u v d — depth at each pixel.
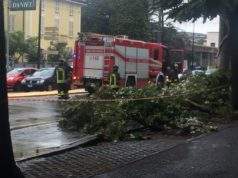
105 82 29.91
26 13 67.38
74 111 14.16
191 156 10.38
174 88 17.45
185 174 8.79
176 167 9.34
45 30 62.97
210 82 19.41
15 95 28.41
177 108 14.62
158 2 18.52
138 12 67.56
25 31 67.38
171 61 36.06
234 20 17.88
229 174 8.80
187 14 18.09
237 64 17.97
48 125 15.12
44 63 62.91
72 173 8.92
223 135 13.22
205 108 16.72
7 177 7.45
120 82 28.91
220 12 17.78
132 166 9.48
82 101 14.05
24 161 9.84
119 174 8.83
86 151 11.05
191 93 17.02
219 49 22.73
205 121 15.46
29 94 29.59
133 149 11.24
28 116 18.50
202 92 17.67
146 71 32.72
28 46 62.41
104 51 30.00
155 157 10.31
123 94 15.09
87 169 9.25
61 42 67.00
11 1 33.44
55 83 35.28
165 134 13.59
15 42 60.97
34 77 34.62
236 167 9.34
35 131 13.81
